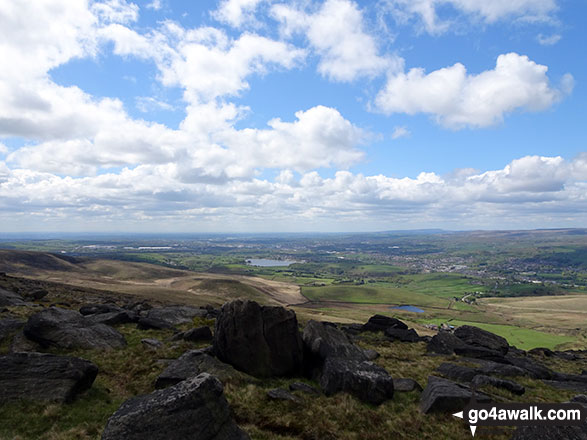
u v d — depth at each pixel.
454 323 167.12
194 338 32.94
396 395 22.69
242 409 18.53
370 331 53.97
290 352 25.78
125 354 27.45
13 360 18.62
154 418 12.95
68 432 15.05
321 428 17.38
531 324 174.00
